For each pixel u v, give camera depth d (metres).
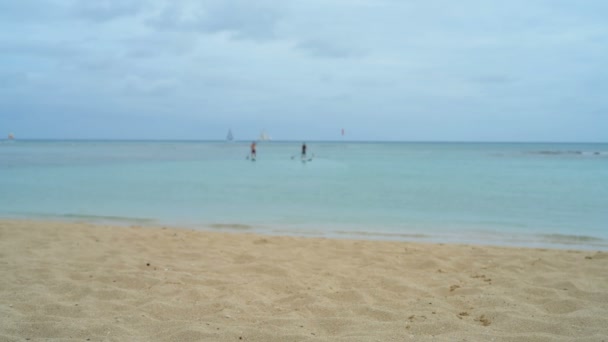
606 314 4.78
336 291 5.73
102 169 30.91
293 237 9.57
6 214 12.83
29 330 4.35
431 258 7.62
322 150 89.19
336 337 4.22
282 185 21.45
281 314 4.93
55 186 20.08
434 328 4.49
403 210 14.12
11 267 6.59
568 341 4.11
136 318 4.72
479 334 4.32
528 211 13.91
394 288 5.93
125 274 6.33
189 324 4.55
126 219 12.30
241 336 4.28
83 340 4.16
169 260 7.34
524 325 4.55
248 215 13.10
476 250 8.43
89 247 8.18
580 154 63.78
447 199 16.48
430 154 66.38
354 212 13.65
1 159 42.84
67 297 5.38
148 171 29.70
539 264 7.23
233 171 30.66
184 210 13.96
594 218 12.69
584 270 6.80
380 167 35.69
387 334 4.33
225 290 5.74
